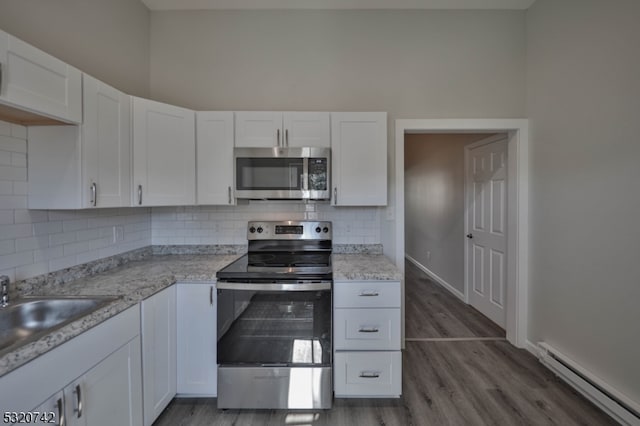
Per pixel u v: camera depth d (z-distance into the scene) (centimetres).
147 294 156
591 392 185
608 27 177
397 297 183
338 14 251
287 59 251
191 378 186
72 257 173
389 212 252
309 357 178
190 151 214
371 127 220
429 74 251
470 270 356
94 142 156
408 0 241
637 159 161
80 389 112
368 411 184
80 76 146
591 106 189
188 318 185
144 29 243
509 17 251
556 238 219
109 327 129
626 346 168
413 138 579
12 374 88
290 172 214
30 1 150
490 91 252
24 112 125
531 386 207
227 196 218
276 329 179
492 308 311
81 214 179
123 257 213
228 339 179
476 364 235
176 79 250
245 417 179
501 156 289
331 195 220
